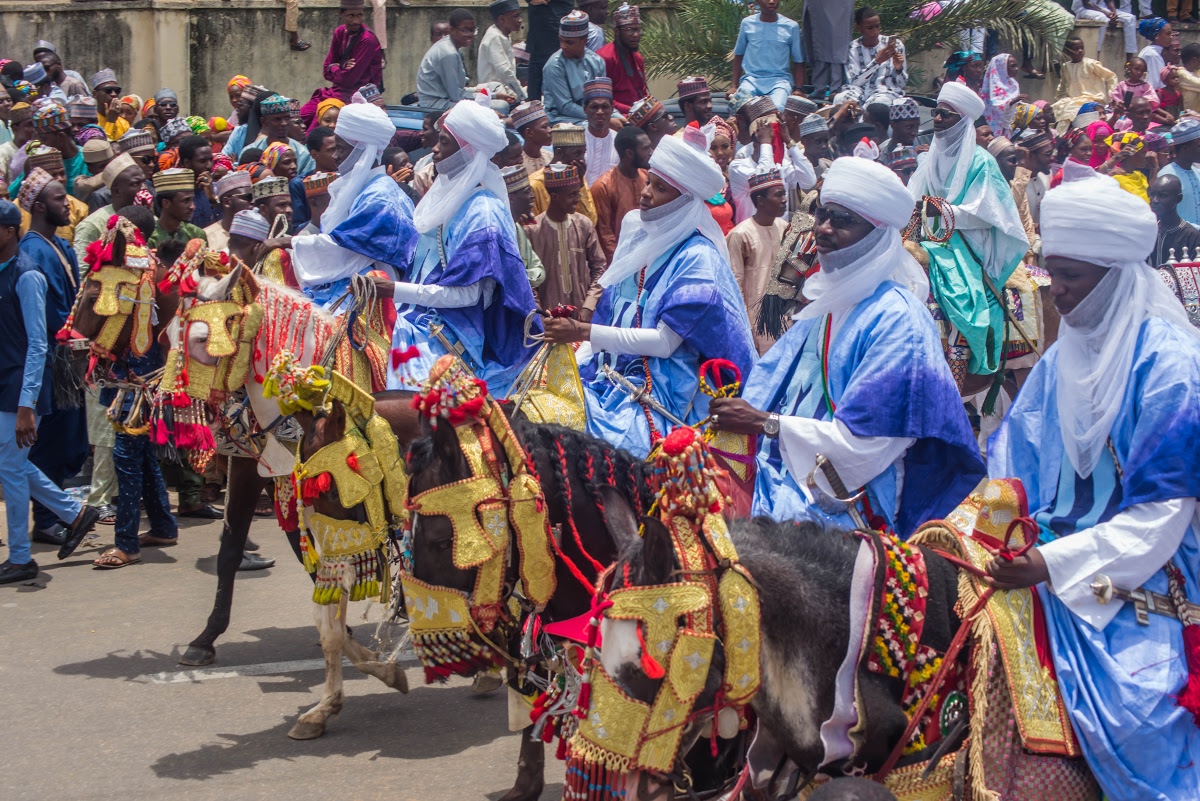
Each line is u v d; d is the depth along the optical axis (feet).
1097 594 11.26
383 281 21.16
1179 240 35.29
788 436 14.98
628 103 46.09
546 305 30.55
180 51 52.19
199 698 20.76
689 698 9.93
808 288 15.70
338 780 17.75
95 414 29.78
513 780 17.75
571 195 30.40
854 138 43.37
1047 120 50.03
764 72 48.21
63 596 25.91
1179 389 11.50
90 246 26.84
